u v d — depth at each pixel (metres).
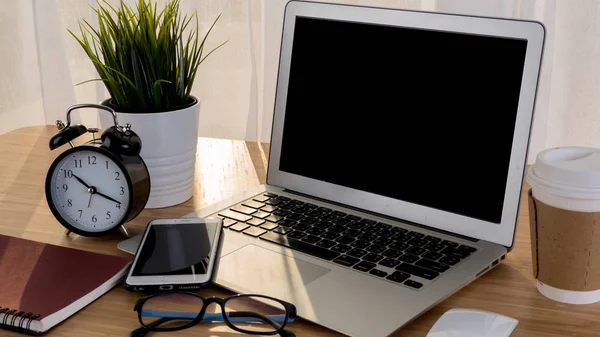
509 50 0.96
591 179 0.82
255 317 0.84
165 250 0.97
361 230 1.03
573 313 0.86
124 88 1.13
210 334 0.82
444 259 0.94
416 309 0.82
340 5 1.13
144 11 1.14
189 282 0.89
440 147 1.02
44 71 2.05
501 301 0.88
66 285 0.89
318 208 1.11
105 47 1.13
